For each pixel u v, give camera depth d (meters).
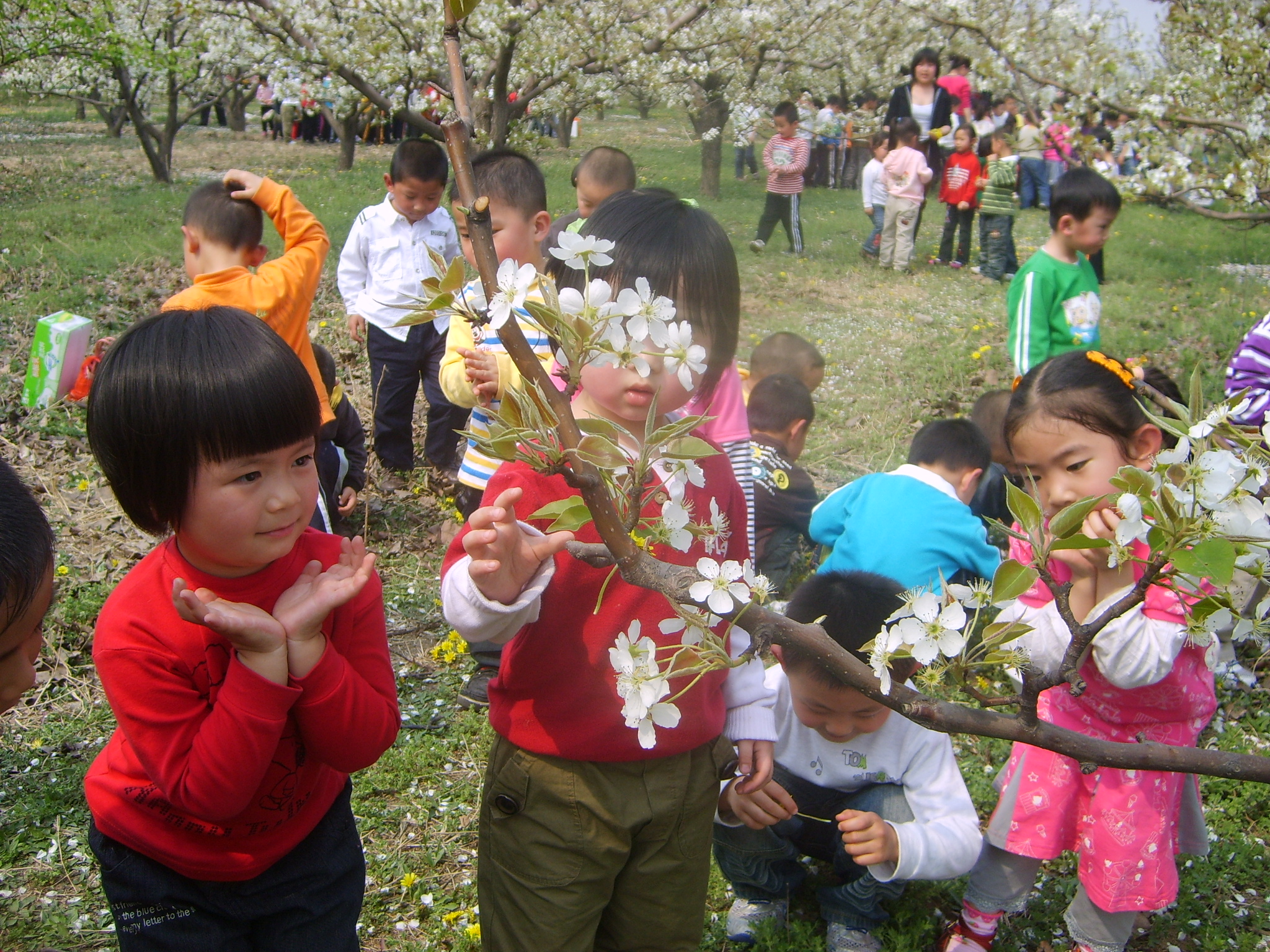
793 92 17.61
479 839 1.91
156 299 7.26
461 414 4.85
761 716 1.96
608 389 1.60
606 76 9.34
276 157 18.28
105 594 3.67
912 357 7.12
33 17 11.27
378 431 4.92
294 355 1.45
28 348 6.00
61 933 2.33
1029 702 1.12
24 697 3.20
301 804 1.59
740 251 11.35
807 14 13.95
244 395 1.35
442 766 2.99
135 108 13.77
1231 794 3.01
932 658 1.11
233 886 1.57
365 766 1.57
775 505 3.77
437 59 7.20
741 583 1.10
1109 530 1.76
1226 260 12.15
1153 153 5.92
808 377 4.34
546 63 7.37
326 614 1.44
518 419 1.05
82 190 12.84
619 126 27.80
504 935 1.83
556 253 1.08
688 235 1.72
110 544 4.07
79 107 24.66
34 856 2.58
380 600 1.69
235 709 1.37
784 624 1.12
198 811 1.42
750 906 2.43
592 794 1.73
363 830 2.72
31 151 17.77
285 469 1.42
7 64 11.57
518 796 1.77
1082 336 4.38
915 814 2.26
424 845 2.68
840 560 3.34
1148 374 2.72
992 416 4.06
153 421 1.35
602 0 7.70
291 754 1.54
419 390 6.00
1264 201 5.53
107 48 11.77
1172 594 1.95
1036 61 7.76
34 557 1.29
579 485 1.03
